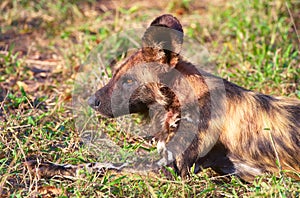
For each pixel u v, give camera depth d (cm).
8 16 2608
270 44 2172
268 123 1357
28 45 2381
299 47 2139
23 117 1617
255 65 1994
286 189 1238
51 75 2097
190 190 1305
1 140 1473
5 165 1395
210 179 1334
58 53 2302
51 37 2448
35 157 1453
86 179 1323
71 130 1593
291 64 1984
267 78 1881
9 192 1281
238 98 1376
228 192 1323
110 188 1307
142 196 1294
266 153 1347
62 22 2603
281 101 1410
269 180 1285
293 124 1361
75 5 2694
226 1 2800
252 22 2381
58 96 1886
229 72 1980
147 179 1323
